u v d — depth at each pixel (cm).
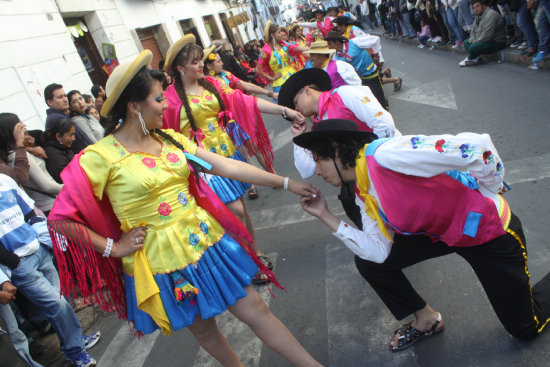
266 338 219
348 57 542
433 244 217
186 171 211
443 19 1062
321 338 274
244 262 219
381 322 271
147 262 201
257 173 227
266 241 419
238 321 317
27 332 364
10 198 309
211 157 223
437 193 188
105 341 345
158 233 200
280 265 369
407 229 199
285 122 898
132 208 197
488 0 805
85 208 190
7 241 296
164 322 203
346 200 269
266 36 780
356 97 268
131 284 207
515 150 419
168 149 209
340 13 1257
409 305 233
